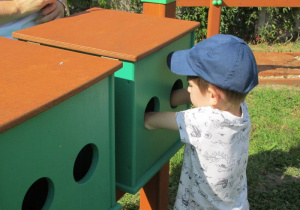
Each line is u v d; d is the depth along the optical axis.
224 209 1.70
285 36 7.51
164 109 1.77
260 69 5.59
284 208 2.89
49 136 1.12
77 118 1.21
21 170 1.05
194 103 1.58
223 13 7.15
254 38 7.47
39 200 1.67
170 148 1.96
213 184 1.62
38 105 1.03
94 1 6.84
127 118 1.50
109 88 1.34
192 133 1.54
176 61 1.56
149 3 2.01
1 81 1.17
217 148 1.55
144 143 1.65
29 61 1.34
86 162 1.69
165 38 1.57
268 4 4.17
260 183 3.18
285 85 5.31
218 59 1.41
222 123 1.50
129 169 1.59
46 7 2.17
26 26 2.14
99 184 1.43
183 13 7.09
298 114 4.39
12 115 0.97
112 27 1.71
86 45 1.46
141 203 2.39
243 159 1.66
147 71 1.52
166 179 2.32
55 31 1.63
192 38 1.88
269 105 4.55
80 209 1.35
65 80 1.19
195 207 1.73
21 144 1.03
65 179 1.23
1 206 1.01
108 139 1.41
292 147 3.66
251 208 2.89
